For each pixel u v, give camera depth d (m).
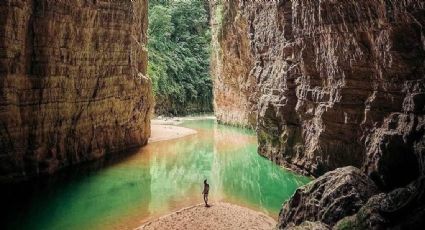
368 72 16.83
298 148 22.98
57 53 21.34
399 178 14.62
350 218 10.37
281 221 13.38
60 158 22.53
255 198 19.61
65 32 21.73
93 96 25.44
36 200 18.03
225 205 18.31
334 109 18.80
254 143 35.66
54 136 21.88
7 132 18.56
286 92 23.94
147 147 32.81
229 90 47.94
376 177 15.49
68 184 20.78
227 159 29.08
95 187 20.73
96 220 16.09
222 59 48.12
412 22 13.84
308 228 10.48
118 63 27.84
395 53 14.77
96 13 24.28
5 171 18.80
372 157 15.84
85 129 24.86
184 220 16.23
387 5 14.38
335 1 17.03
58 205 17.69
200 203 18.77
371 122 16.58
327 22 18.28
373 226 9.52
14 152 19.11
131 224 15.74
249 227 15.52
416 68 14.42
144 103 32.69
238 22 40.66
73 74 23.02
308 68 21.22
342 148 18.61
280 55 25.44
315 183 13.07
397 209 9.65
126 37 28.42
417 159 13.39
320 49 19.80
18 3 18.14
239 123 45.81
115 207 17.81
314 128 21.14
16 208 16.94
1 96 17.94
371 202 10.48
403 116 14.58
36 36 20.03
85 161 25.08
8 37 17.89
